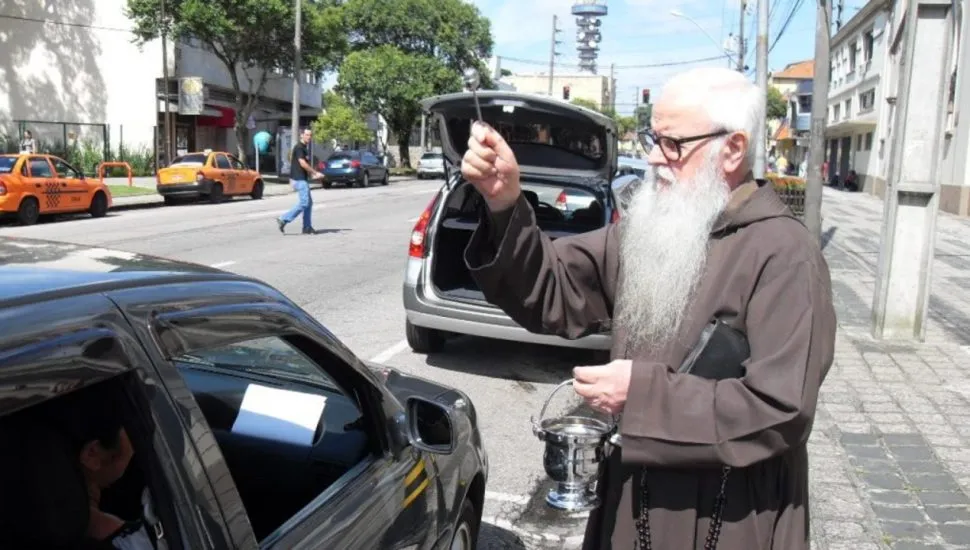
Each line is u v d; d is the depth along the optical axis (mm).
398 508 2645
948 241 17484
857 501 4523
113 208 21156
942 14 7582
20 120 31391
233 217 19062
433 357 7398
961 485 4750
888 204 8062
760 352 1807
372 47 47062
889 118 34906
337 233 16031
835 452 5223
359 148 49625
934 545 4051
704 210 1939
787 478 1905
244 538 1882
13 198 16297
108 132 32438
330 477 2662
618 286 2107
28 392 1466
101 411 1729
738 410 1732
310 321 2479
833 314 1892
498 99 6586
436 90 45406
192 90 28891
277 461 2705
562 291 2143
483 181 1968
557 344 6594
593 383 1818
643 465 1798
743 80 2010
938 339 8297
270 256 12688
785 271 1834
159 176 22938
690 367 1857
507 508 4539
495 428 5742
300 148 15523
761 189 1978
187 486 1759
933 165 7898
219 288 2123
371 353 7438
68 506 1772
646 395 1783
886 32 35906
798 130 50625
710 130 1949
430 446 2684
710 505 1888
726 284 1888
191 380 2926
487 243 2078
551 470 2039
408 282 6969
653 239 1975
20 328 1520
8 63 31453
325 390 2879
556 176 7652
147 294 1862
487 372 7043
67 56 32094
